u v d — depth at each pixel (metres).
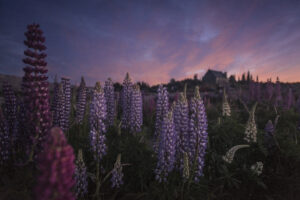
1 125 3.94
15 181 3.38
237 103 18.97
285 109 14.16
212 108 15.70
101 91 4.44
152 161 5.08
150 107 13.07
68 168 1.71
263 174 5.77
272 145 6.64
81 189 3.88
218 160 5.90
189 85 62.22
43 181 1.62
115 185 4.41
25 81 3.59
